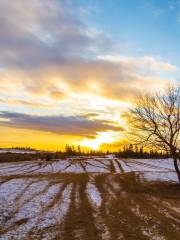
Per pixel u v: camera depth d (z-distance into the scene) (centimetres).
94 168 6562
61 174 4866
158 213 2106
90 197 2692
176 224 1808
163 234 1599
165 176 4503
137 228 1712
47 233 1611
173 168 7100
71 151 15212
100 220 1888
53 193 2819
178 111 3338
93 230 1669
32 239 1508
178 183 3678
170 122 3353
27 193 2745
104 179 4238
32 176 4275
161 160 8962
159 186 3534
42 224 1784
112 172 5788
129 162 8281
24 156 9369
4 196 2556
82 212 2098
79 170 6050
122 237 1544
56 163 7350
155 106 3409
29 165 6712
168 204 2458
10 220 1861
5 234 1587
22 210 2116
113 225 1773
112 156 12106
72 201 2483
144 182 3912
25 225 1759
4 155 9062
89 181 3925
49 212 2080
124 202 2514
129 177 4453
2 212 2033
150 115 3400
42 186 3198
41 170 5738
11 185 3158
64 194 2798
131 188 3406
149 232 1634
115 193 3005
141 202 2531
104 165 7319
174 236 1565
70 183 3597
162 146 3409
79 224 1791
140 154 10469
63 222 1834
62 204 2352
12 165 6581
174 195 2948
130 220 1895
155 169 6781
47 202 2409
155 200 2644
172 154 3456
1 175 4491
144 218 1952
